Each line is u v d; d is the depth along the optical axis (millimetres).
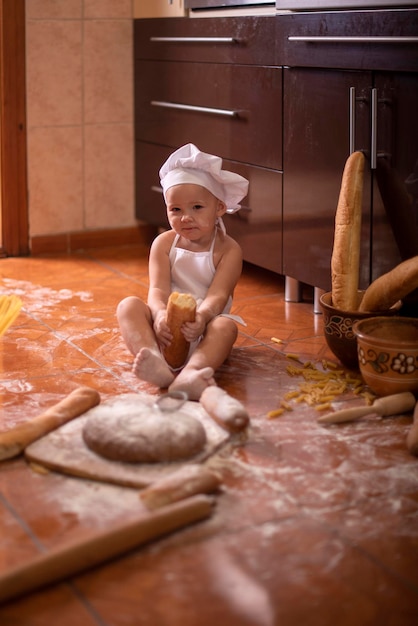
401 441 1774
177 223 2279
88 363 2264
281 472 1628
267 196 2830
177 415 1714
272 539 1400
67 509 1484
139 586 1274
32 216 3592
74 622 1194
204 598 1246
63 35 3494
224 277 2309
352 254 2193
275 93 2713
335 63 2414
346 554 1359
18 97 3453
